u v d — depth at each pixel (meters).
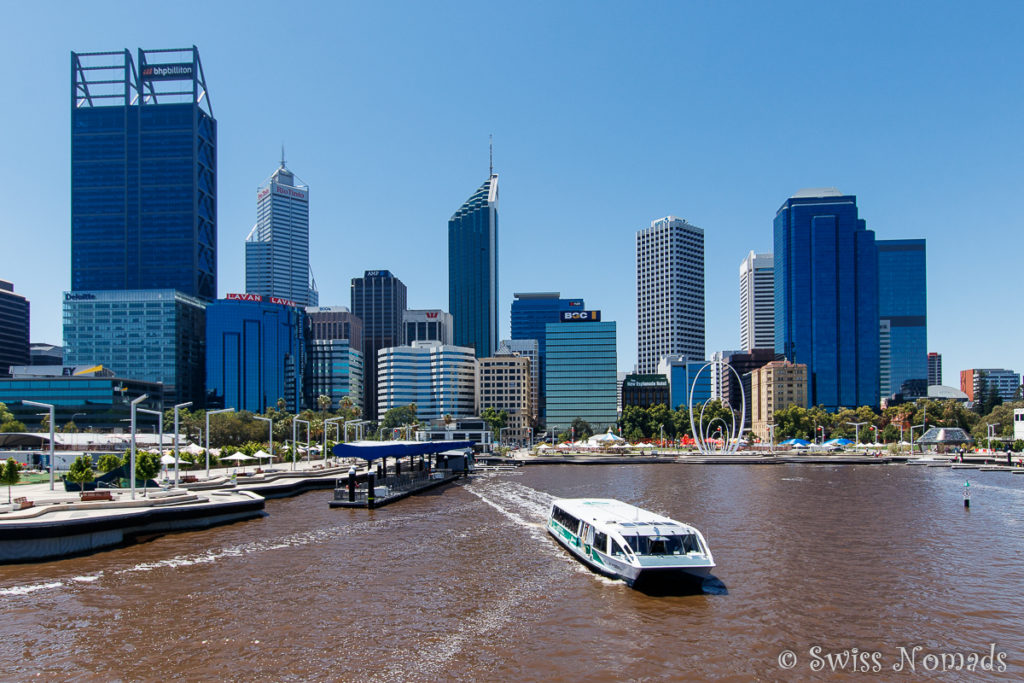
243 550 58.66
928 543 61.88
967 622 40.22
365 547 60.00
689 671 33.31
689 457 187.62
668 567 46.19
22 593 45.44
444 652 35.59
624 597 44.75
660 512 81.25
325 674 32.97
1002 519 75.88
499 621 40.22
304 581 48.66
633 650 35.88
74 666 33.78
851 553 57.62
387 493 90.88
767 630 38.81
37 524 54.56
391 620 40.38
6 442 142.50
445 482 119.44
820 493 102.44
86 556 56.31
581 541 54.75
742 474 142.62
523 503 89.94
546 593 45.75
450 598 44.66
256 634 38.03
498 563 54.12
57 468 121.69
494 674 32.97
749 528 69.69
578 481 124.94
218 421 197.25
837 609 42.44
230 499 75.62
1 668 33.56
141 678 32.47
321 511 81.81
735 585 47.66
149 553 57.53
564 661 34.47
